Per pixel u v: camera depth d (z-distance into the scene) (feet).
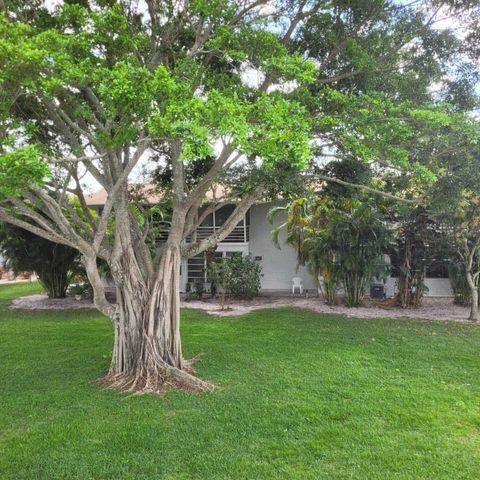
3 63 13.76
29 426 17.20
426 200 27.63
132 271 22.84
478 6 22.30
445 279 53.52
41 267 51.19
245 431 16.49
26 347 29.86
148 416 17.97
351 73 23.06
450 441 15.64
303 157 13.05
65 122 21.49
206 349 28.63
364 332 33.60
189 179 29.01
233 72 22.45
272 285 59.52
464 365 25.09
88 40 17.47
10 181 13.03
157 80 14.05
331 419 17.61
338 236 42.39
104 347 29.73
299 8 23.07
